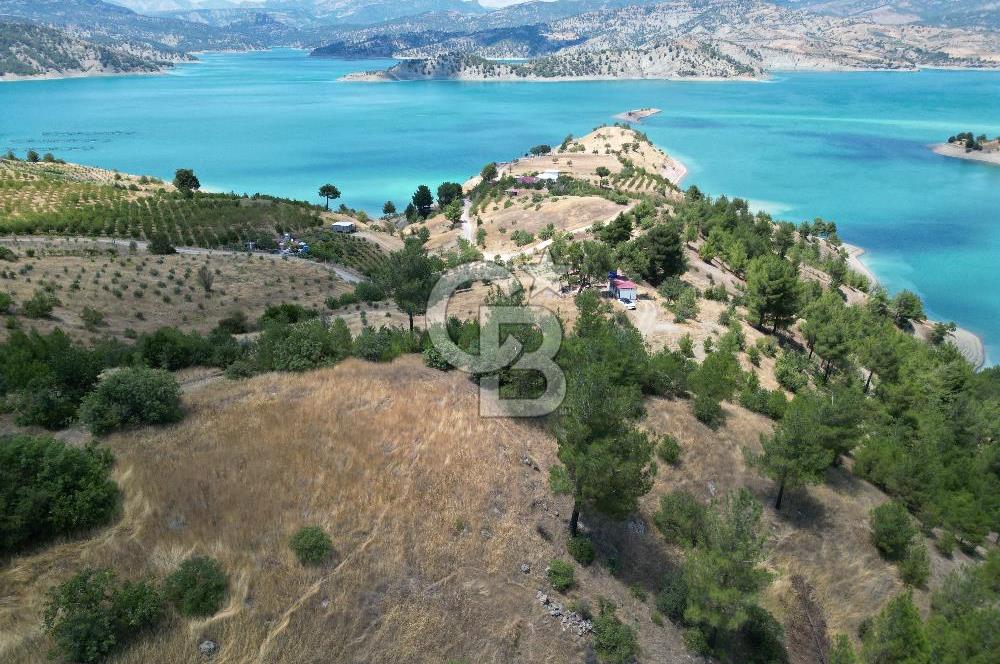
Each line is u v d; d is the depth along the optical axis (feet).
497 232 605.31
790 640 122.93
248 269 405.39
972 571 132.87
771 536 147.54
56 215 525.75
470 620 99.50
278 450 126.52
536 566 115.44
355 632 91.61
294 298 357.61
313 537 101.50
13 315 248.32
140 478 111.14
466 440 142.82
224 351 186.19
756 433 188.44
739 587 108.78
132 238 508.53
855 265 609.42
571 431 120.26
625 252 378.12
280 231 579.89
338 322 196.75
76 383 147.23
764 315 330.34
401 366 182.09
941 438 208.74
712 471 165.58
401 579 101.86
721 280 435.12
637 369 187.11
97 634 79.10
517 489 131.75
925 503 170.81
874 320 372.58
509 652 97.35
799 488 164.25
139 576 91.35
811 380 272.51
